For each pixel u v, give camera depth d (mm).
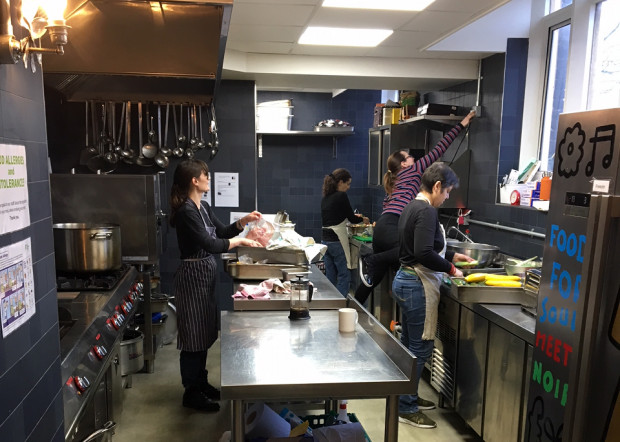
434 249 2670
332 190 4625
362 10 2689
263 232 2986
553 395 1634
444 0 2527
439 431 2693
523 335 2043
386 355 1751
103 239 2496
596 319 1348
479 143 3709
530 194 3141
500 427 2254
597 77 2914
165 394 3113
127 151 3967
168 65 2248
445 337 2836
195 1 1516
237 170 4316
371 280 3605
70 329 1835
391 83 4219
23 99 1039
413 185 3535
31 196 1077
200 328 2771
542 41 3328
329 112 6215
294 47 3541
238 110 4258
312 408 2539
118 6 1595
